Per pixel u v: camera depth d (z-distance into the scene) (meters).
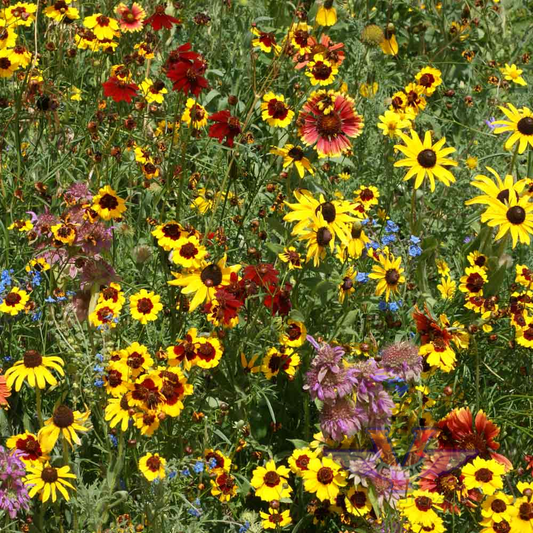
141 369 2.13
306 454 2.19
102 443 2.17
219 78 2.92
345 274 2.39
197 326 2.36
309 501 2.27
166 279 2.34
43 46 2.79
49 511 2.17
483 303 2.41
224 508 2.23
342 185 2.71
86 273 2.23
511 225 2.39
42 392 2.25
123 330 2.29
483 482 2.15
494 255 2.55
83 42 2.74
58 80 2.80
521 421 2.35
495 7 3.52
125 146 2.62
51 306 2.24
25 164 2.58
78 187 2.33
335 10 2.99
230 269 2.25
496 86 3.16
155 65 2.87
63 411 2.06
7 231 2.36
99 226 2.29
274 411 2.34
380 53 3.09
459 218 2.72
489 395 2.35
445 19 3.37
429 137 2.44
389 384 2.22
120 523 2.12
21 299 2.26
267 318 2.35
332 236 2.28
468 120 3.06
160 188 2.55
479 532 2.21
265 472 2.19
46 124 2.68
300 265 2.29
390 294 2.40
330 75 2.62
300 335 2.29
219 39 2.96
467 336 2.29
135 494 2.20
